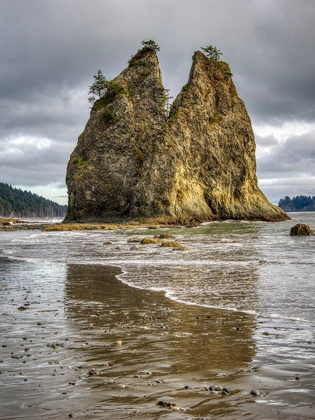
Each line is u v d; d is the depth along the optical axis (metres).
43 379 6.26
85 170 99.75
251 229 60.59
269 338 8.53
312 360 7.07
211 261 23.55
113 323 10.05
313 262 22.05
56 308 11.88
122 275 18.66
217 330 9.26
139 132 103.38
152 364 6.95
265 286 14.98
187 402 5.37
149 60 111.62
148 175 89.94
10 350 7.83
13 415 5.03
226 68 112.75
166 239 43.69
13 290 15.08
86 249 33.34
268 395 5.55
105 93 111.12
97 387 5.92
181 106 101.38
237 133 106.06
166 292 14.32
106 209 98.75
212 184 98.44
